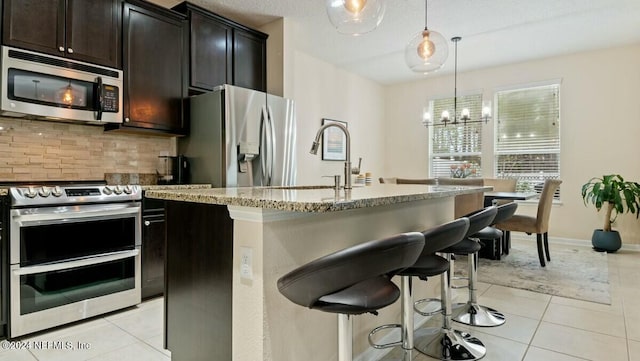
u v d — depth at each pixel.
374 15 2.45
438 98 6.35
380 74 6.21
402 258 1.15
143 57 3.08
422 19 4.00
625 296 3.01
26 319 2.25
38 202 2.30
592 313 2.66
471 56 5.23
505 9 3.77
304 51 5.07
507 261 4.18
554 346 2.16
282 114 3.74
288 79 4.07
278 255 1.45
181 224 1.76
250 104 3.43
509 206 2.44
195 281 1.67
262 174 3.53
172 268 1.81
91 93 2.76
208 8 3.74
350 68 5.88
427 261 1.72
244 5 3.69
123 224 2.70
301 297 1.16
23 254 2.25
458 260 4.28
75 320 2.45
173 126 3.31
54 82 2.57
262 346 1.40
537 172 5.44
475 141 6.00
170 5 3.62
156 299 2.91
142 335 2.29
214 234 1.59
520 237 5.64
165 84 3.24
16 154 2.72
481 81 5.89
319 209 1.19
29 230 2.27
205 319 1.63
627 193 4.45
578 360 2.00
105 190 2.60
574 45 4.80
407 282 1.71
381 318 2.17
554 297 3.00
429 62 3.13
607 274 3.64
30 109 2.46
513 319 2.56
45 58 2.52
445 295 2.22
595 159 5.01
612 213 4.91
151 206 2.88
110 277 2.63
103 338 2.25
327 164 5.65
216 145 3.26
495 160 5.79
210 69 3.59
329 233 1.70
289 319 1.50
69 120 2.74
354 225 1.87
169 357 2.02
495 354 2.07
